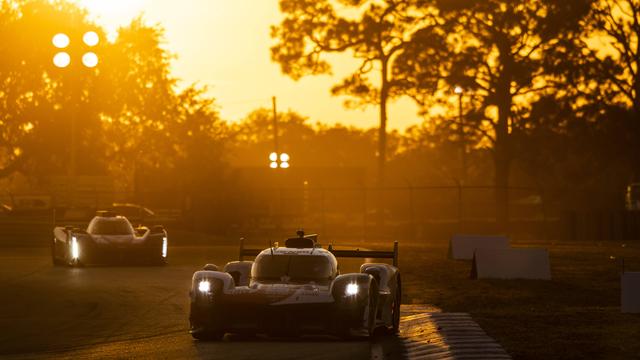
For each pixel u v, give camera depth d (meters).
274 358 31.95
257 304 35.31
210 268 37.94
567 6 156.38
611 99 158.12
